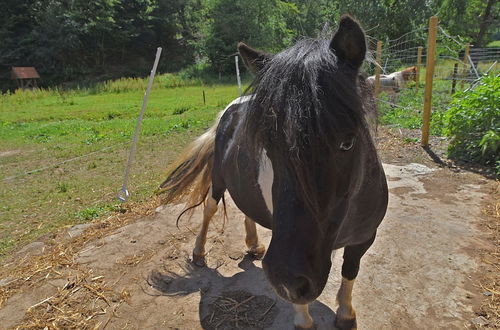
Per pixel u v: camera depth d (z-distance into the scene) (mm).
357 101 1399
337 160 1417
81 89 26828
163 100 18062
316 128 1305
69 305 2953
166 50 40031
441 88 10734
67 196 5508
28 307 2953
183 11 41500
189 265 3387
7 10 34812
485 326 2457
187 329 2615
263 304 2799
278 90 1390
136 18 38250
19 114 15094
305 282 1475
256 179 2225
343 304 2465
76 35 33531
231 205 4629
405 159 5852
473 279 2912
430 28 5805
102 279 3256
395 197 4449
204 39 33156
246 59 1938
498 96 5219
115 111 14812
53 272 3395
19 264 3637
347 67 1533
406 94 11141
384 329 2492
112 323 2736
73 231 4270
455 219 3832
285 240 1418
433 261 3164
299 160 1331
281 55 1570
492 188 4492
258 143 1500
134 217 4492
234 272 3236
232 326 2617
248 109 1544
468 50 10555
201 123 10797
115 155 7766
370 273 3057
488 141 5102
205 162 3357
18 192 5785
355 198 1855
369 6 23219
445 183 4789
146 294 3025
